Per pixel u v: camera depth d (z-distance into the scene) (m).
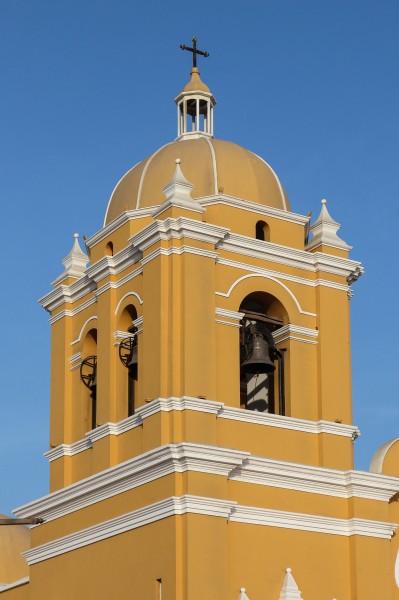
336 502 44.09
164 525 40.91
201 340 43.19
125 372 45.47
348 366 46.25
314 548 43.19
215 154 47.53
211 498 41.00
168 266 43.84
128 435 44.16
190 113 50.78
